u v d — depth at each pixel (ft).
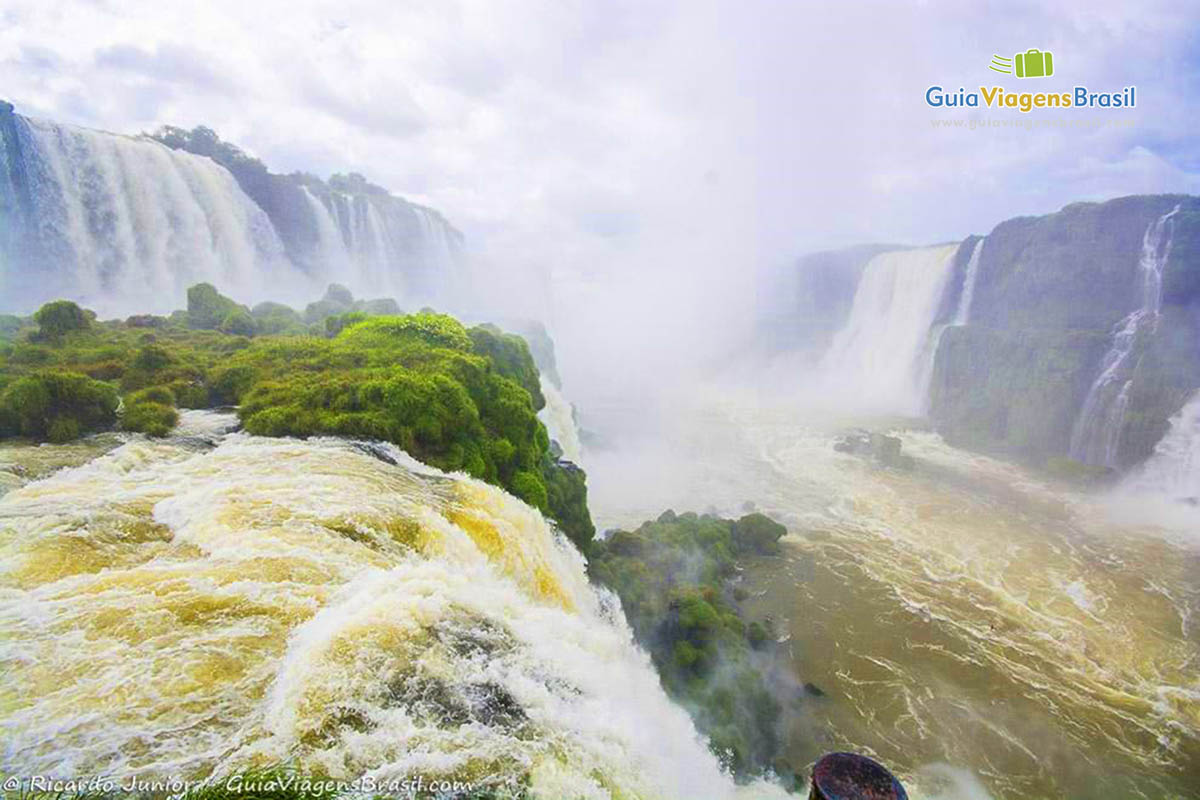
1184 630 124.67
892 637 120.37
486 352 148.25
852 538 165.68
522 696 44.60
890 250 376.89
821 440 260.83
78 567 47.62
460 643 47.42
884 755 90.79
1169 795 85.46
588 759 41.86
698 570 132.67
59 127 172.04
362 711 38.34
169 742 33.78
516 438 114.21
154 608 43.57
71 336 119.96
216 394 102.68
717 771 75.87
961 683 107.34
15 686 35.83
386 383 93.66
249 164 252.62
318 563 52.01
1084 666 112.68
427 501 71.26
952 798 83.87
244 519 57.57
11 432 75.72
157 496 61.52
